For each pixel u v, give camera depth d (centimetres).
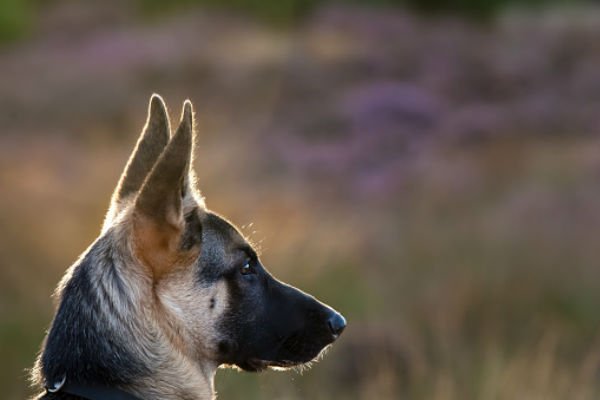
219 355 582
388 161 2216
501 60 2862
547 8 3684
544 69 2820
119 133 2425
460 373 1084
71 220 1309
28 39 3338
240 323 585
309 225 1447
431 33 3253
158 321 554
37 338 1135
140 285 552
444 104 2584
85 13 3484
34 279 1207
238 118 2547
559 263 1433
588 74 2711
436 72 2836
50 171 1709
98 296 543
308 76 2836
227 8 3678
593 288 1384
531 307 1346
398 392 1077
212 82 2811
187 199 573
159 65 2897
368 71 2881
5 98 2662
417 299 1331
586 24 3238
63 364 533
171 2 3656
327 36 3309
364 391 1052
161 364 552
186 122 539
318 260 1312
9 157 2009
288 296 600
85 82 2731
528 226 1562
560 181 1847
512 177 1897
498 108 2527
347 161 2203
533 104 2523
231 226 588
